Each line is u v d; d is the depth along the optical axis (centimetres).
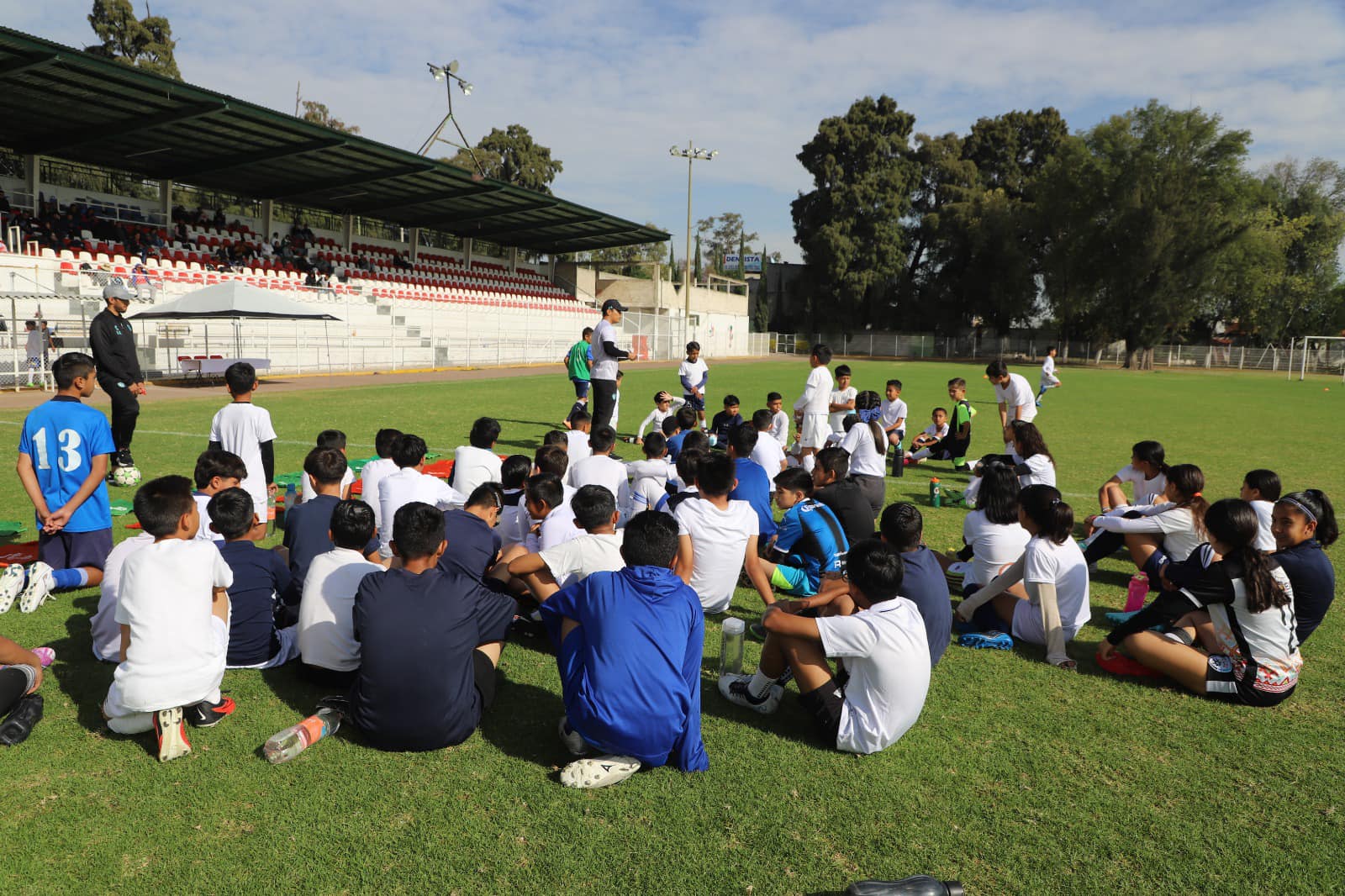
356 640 377
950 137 6538
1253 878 275
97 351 812
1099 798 321
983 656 462
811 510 546
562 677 333
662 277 6209
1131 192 4809
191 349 2345
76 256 2238
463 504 556
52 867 264
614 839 286
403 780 319
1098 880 272
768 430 920
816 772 334
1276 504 421
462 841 282
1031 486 460
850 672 352
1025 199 6309
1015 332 6303
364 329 3059
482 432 628
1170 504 545
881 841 289
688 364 1307
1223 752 358
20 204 2433
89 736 345
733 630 404
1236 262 4688
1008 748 358
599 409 1190
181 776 318
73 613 480
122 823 288
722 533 477
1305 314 5475
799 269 7350
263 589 412
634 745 316
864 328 6831
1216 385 3356
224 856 271
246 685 399
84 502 504
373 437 1202
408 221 3812
